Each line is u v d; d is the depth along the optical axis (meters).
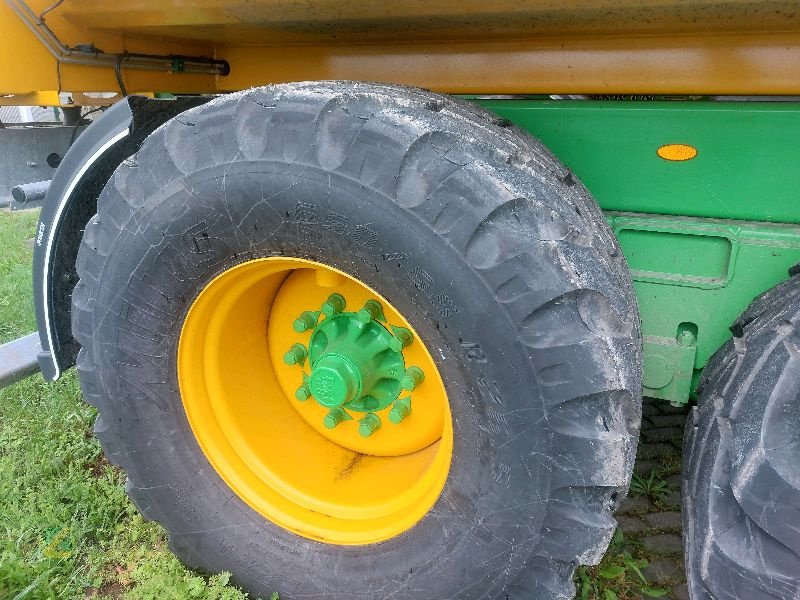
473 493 1.68
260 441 2.16
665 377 2.15
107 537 2.51
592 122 2.10
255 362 2.18
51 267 2.33
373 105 1.62
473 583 1.78
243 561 2.12
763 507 1.55
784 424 1.54
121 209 1.83
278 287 2.10
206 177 1.68
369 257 1.60
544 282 1.48
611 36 2.01
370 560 1.93
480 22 1.92
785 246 1.92
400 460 2.15
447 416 1.72
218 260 1.78
